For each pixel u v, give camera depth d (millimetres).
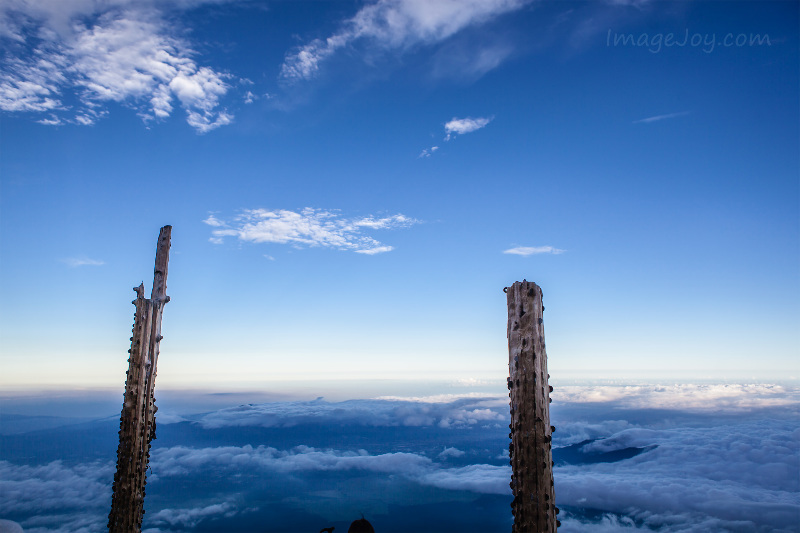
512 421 5906
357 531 4734
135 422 9008
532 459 5578
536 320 5980
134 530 8719
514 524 5629
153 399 9422
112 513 8641
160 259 9820
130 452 8875
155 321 9516
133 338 9367
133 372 9203
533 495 5473
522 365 5883
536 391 5742
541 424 5660
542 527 5359
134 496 8773
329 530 5195
